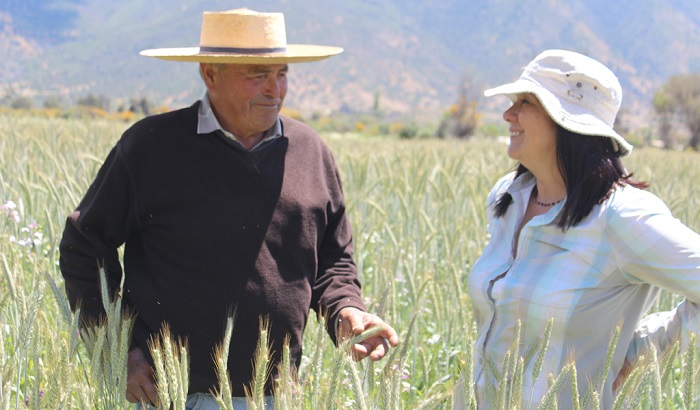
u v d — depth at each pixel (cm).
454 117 6881
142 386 329
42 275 331
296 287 339
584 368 302
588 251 299
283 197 336
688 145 7544
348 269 367
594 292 300
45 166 868
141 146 327
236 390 332
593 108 302
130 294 339
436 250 570
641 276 296
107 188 329
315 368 288
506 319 313
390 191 762
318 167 356
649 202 294
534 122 309
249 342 329
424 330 485
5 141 1082
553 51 310
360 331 328
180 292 327
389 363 285
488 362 277
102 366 295
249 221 329
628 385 255
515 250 323
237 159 330
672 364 267
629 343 312
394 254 517
